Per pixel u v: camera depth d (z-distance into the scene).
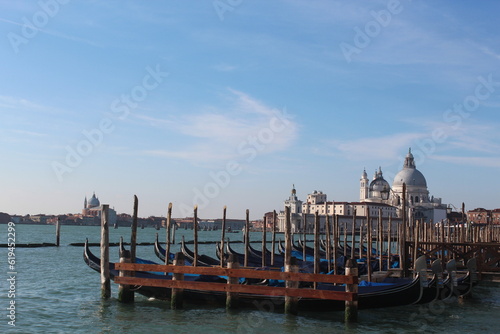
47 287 33.06
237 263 23.94
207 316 23.77
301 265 33.56
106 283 26.56
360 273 33.09
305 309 24.22
